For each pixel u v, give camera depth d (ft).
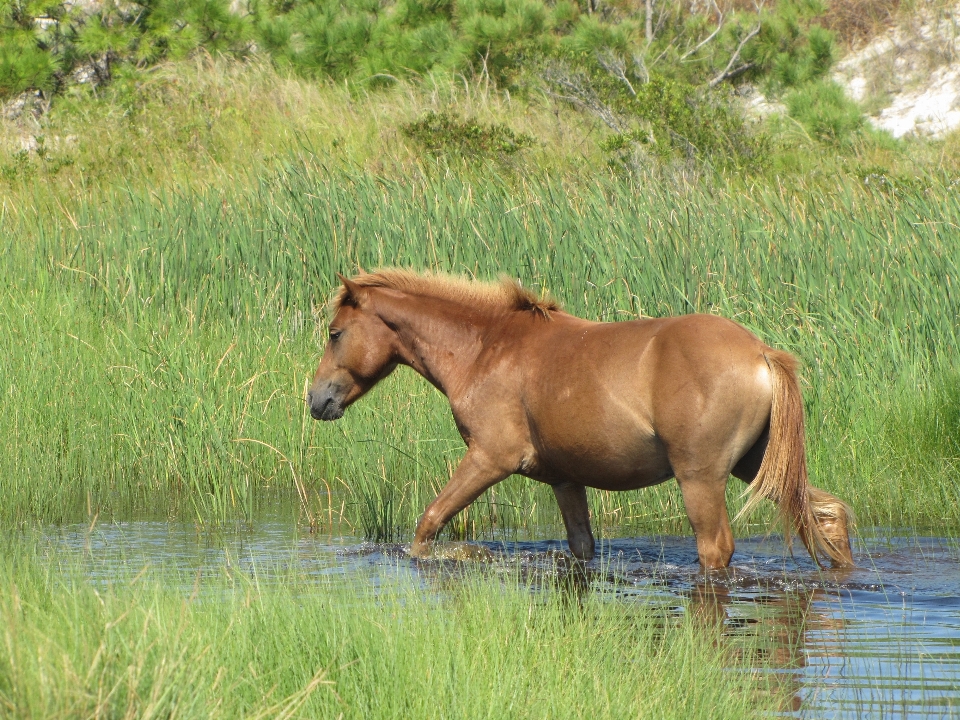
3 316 84.38
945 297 73.00
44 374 76.43
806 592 44.55
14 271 95.20
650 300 72.02
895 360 70.23
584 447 48.55
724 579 46.39
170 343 78.18
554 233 83.15
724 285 75.41
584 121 142.10
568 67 146.20
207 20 168.14
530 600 40.06
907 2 206.69
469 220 85.51
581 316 75.05
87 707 25.61
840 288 76.23
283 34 169.07
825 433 65.62
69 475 69.46
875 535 55.42
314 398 57.16
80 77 168.45
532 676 31.60
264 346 81.35
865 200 95.91
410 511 62.64
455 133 131.34
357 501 63.72
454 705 28.94
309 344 82.69
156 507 66.64
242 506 66.28
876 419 66.69
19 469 66.80
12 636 29.73
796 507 45.93
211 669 29.22
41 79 157.38
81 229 102.73
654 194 93.30
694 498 45.98
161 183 126.31
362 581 46.11
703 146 128.57
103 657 27.78
